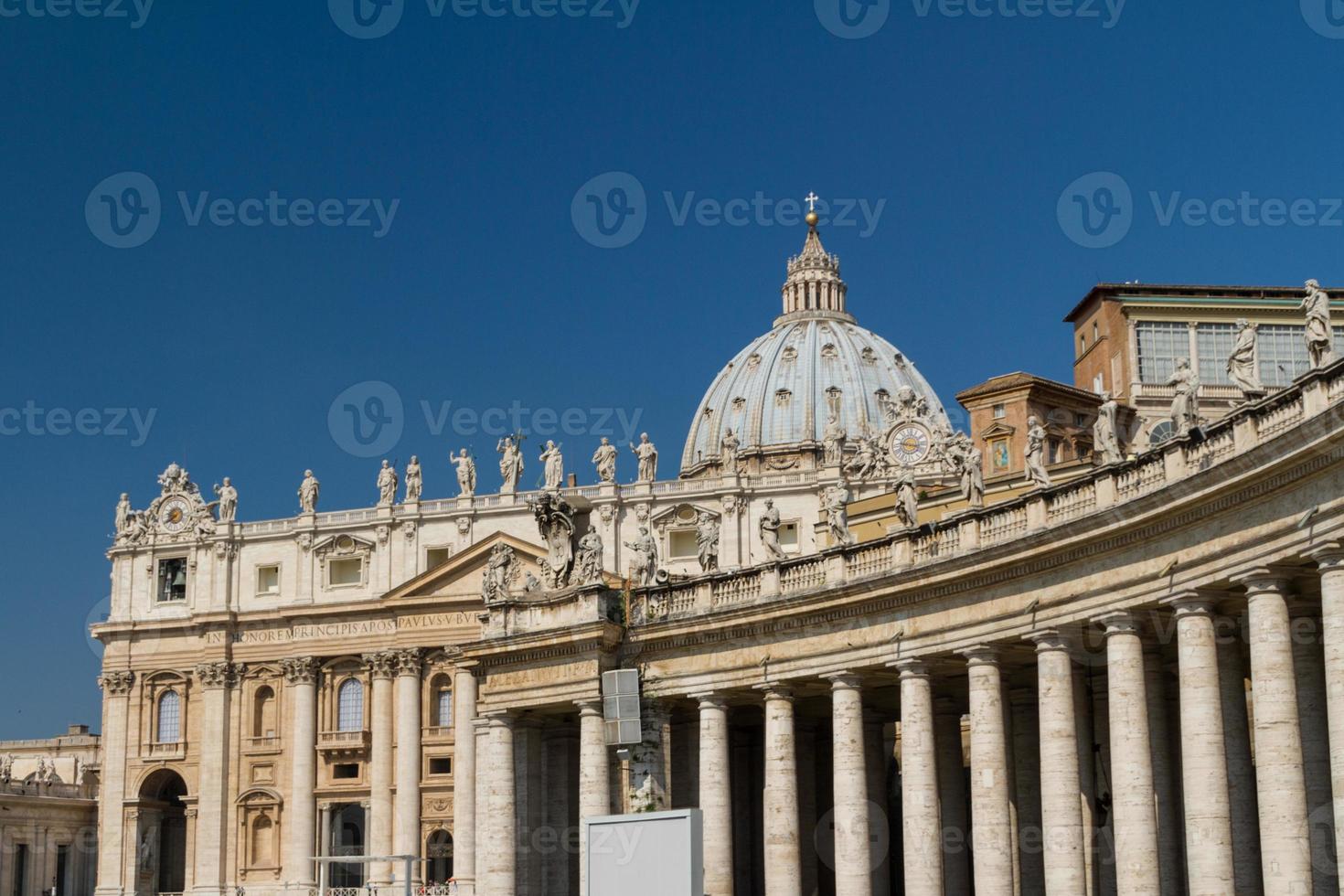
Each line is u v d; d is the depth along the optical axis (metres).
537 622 62.72
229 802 151.50
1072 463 73.88
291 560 153.62
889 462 139.25
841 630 55.41
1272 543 41.41
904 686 53.28
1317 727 43.25
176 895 152.62
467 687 141.62
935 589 52.34
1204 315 105.12
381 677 146.50
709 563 63.84
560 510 63.75
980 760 50.59
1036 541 48.69
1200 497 43.28
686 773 62.25
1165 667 50.69
